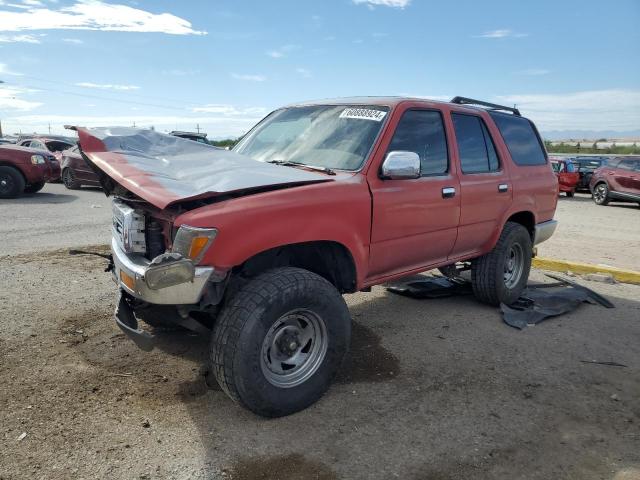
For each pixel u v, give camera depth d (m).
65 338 4.26
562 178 21.03
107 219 10.23
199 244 2.86
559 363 4.14
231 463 2.76
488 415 3.33
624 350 4.44
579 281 6.75
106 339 4.27
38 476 2.60
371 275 3.99
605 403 3.53
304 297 3.13
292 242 3.16
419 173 3.73
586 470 2.81
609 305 5.60
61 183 18.55
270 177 3.32
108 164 3.41
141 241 3.21
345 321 3.37
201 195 2.89
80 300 5.18
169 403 3.33
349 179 3.61
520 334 4.75
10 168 13.19
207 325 3.36
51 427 3.02
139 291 2.95
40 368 3.72
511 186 5.23
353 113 4.21
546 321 5.12
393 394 3.56
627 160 17.75
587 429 3.20
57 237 8.25
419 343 4.47
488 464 2.83
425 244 4.31
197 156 3.76
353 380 3.75
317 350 3.33
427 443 3.00
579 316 5.30
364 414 3.29
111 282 5.82
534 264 7.46
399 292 5.86
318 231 3.29
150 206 3.26
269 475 2.68
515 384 3.76
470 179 4.70
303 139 4.27
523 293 5.85
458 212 4.54
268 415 3.14
